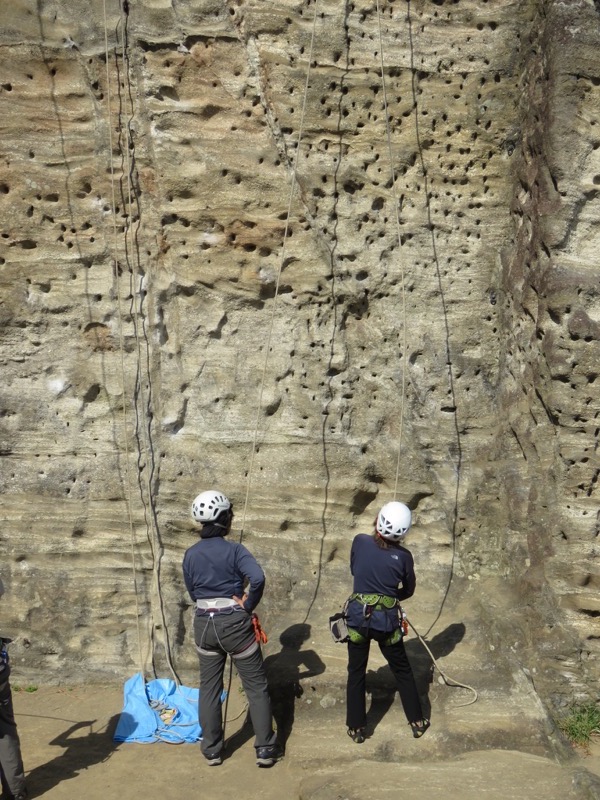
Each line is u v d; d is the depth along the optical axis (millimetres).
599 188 5871
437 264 6785
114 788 5238
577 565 6027
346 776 5051
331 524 6934
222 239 6680
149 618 6812
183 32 6422
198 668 6754
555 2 5824
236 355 6852
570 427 5984
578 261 5934
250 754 5586
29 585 6805
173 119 6527
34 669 6773
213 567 5352
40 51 6430
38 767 5496
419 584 6867
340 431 6914
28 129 6527
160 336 6793
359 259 6742
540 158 6090
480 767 5098
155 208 6621
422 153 6641
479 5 6445
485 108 6578
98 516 6824
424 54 6484
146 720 6059
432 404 6883
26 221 6609
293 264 6730
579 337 5891
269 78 6449
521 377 6523
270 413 6910
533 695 5695
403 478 6910
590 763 5426
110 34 6422
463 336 6855
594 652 5988
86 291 6715
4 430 6777
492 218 6738
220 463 6871
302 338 6852
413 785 4906
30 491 6809
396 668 5398
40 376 6793
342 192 6672
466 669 5934
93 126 6535
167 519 6832
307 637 6395
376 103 6562
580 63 5750
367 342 6871
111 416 6828
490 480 6875
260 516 6906
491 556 6852
